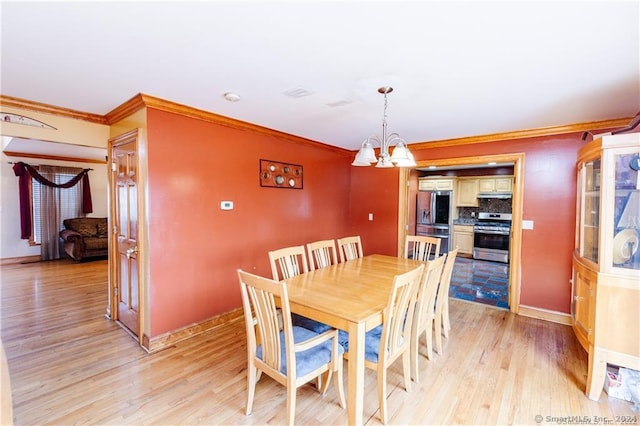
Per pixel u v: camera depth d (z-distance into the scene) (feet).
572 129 10.77
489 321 11.30
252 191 11.80
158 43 5.63
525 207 11.79
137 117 8.95
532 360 8.52
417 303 7.22
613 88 7.48
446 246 23.15
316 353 6.25
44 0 4.30
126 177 9.71
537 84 7.31
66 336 9.74
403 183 15.33
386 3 4.40
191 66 6.59
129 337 9.68
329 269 9.46
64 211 22.11
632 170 6.68
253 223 11.88
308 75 7.00
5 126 8.54
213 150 10.37
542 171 11.44
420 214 24.22
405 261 10.73
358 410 5.64
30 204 20.71
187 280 9.77
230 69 6.73
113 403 6.59
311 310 6.31
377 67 6.55
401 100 8.54
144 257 8.95
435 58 6.11
